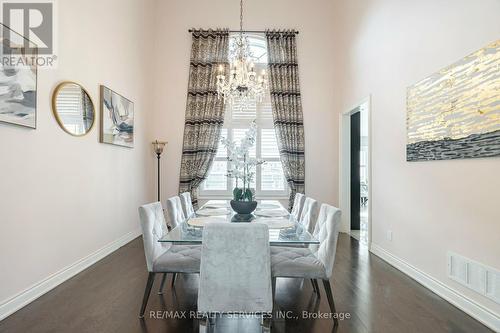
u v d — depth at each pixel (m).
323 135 5.38
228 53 5.31
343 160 5.07
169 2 5.36
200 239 1.95
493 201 2.01
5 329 1.99
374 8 3.79
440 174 2.54
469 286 2.22
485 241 2.08
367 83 4.01
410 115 2.99
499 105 1.94
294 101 5.29
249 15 5.36
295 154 5.27
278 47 5.32
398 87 3.23
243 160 2.78
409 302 2.43
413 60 2.94
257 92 3.79
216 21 5.36
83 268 3.16
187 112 5.27
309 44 5.38
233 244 1.74
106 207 3.68
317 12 5.39
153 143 5.04
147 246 2.20
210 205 3.50
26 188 2.38
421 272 2.82
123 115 4.09
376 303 2.41
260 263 1.75
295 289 2.68
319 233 2.38
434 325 2.07
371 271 3.16
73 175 3.01
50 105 2.67
